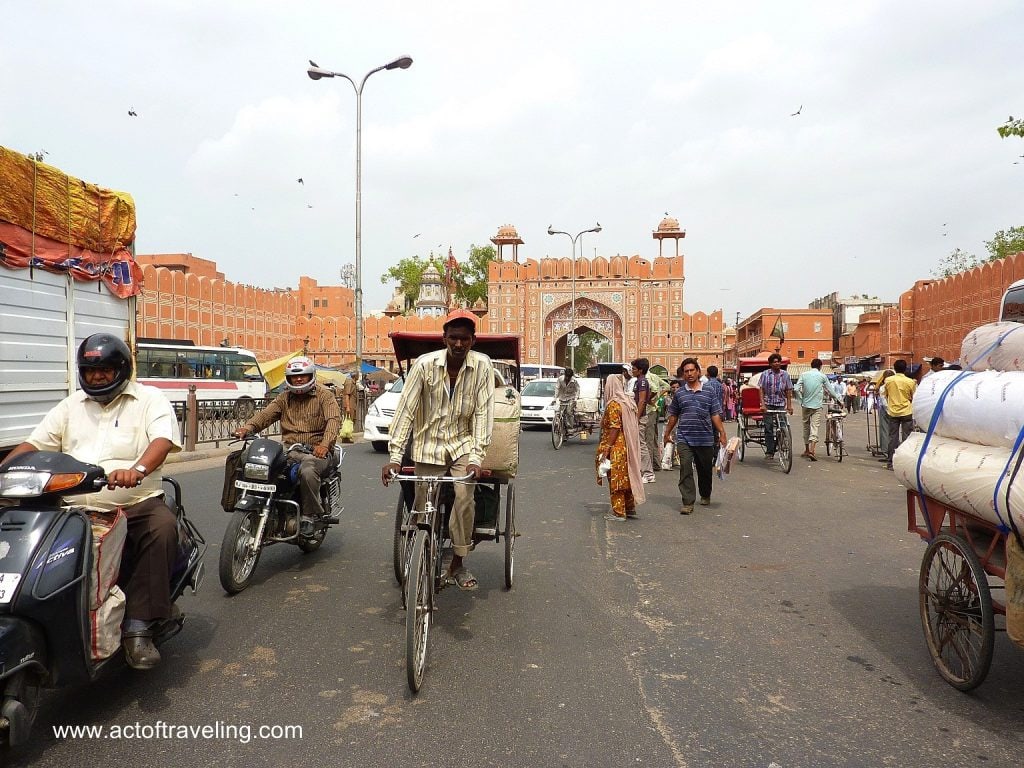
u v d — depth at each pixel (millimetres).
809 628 4246
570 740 2898
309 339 55281
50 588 2666
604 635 4117
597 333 55000
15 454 3100
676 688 3406
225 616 4398
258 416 5551
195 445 12656
